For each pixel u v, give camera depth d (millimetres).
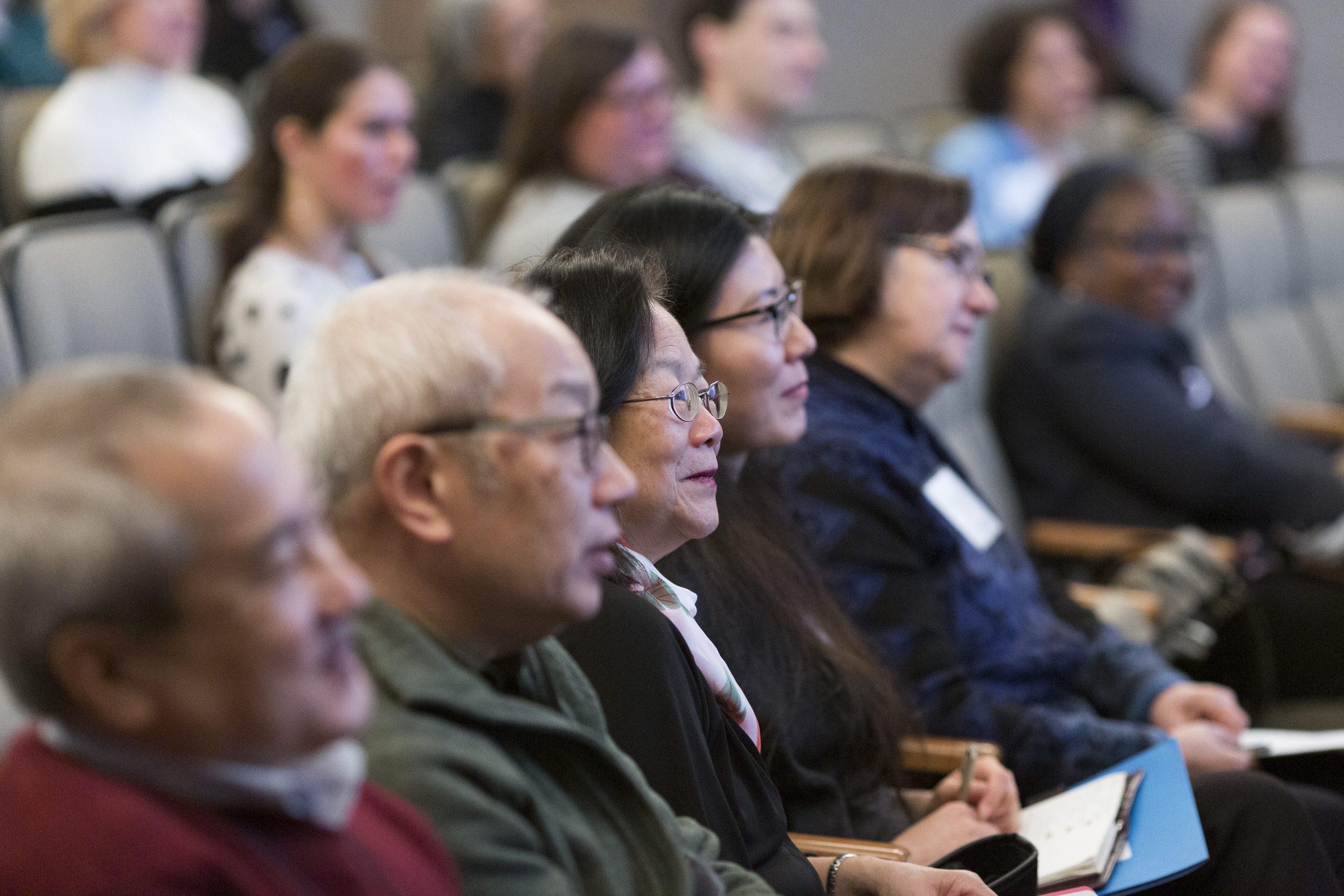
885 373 3523
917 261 3438
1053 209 5625
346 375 1646
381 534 1667
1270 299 8039
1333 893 2779
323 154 4473
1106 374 5273
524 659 1859
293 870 1335
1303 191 8609
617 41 5555
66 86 5602
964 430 5352
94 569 1162
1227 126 9219
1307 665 4574
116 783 1271
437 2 7793
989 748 3051
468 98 7559
